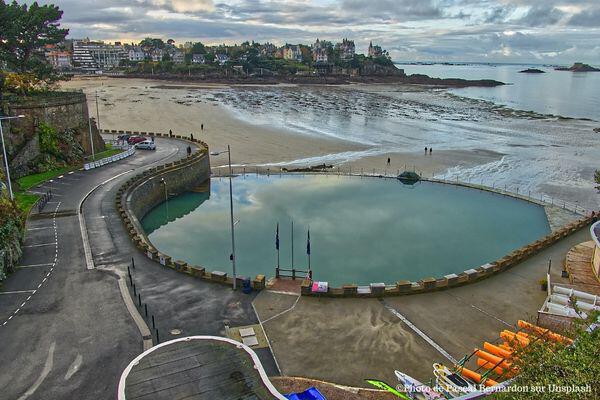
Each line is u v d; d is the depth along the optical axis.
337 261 52.06
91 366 28.00
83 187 64.88
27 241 46.34
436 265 51.19
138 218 63.31
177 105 177.50
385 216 66.50
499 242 57.53
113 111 157.25
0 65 87.81
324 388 24.95
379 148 109.31
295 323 33.34
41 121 74.81
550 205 70.25
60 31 88.25
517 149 109.75
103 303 35.22
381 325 33.25
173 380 19.81
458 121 152.50
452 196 75.81
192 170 79.00
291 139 116.69
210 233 60.91
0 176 55.09
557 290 36.59
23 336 30.86
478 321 34.06
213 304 35.66
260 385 19.56
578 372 16.81
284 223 64.00
